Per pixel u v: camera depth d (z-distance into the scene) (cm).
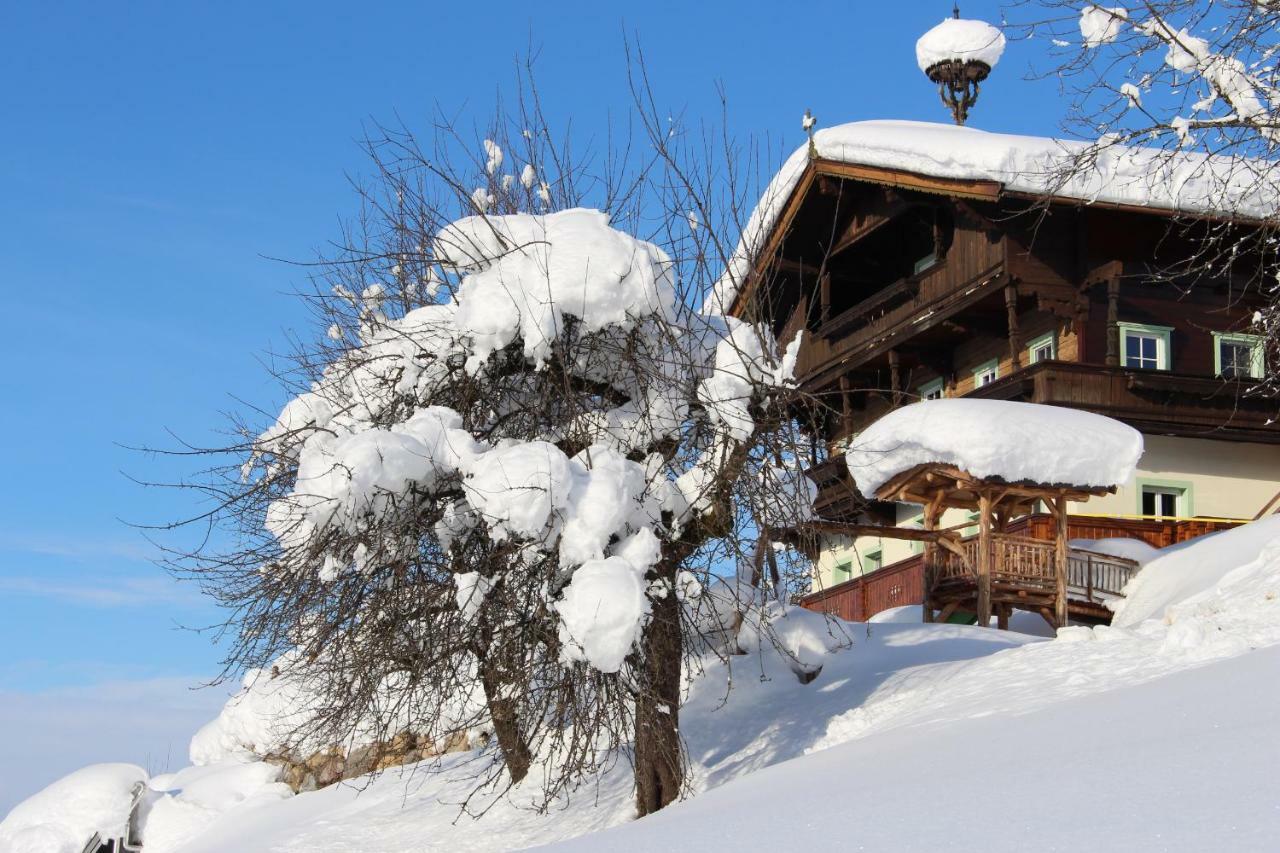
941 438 2112
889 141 2761
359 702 1153
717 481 1120
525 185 1376
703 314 1218
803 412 1199
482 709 1223
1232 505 2797
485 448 1130
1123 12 1314
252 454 1259
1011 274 2702
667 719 1120
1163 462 2773
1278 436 2752
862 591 2816
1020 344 2886
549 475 1015
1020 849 500
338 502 1058
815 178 2900
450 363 1194
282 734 1842
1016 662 1227
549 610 1056
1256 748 585
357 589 1140
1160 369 2731
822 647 1470
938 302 2925
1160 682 890
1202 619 1180
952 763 765
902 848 539
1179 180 1561
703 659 1484
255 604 1170
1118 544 2462
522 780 1396
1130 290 2772
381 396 1223
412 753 1752
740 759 1226
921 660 1491
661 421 1147
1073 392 2622
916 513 3108
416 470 1077
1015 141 2700
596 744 1096
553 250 1109
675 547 1141
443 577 1131
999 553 2173
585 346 1138
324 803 1678
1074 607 2283
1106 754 659
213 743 2017
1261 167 1372
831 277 3219
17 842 1948
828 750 1064
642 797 1135
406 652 1123
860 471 2206
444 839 1303
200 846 1683
